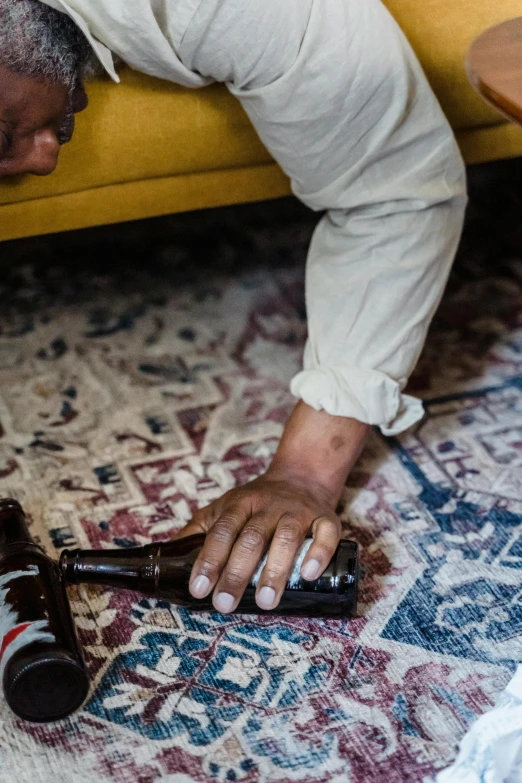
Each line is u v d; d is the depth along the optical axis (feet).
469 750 2.72
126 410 4.56
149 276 5.68
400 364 3.74
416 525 3.81
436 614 3.39
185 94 4.10
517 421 4.41
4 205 4.17
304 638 3.30
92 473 4.15
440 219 3.78
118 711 3.03
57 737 2.94
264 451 4.28
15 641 2.85
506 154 4.89
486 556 3.64
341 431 3.65
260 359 4.94
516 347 4.96
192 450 4.29
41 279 5.63
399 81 3.51
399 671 3.16
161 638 3.31
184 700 3.07
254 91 3.48
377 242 3.71
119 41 3.31
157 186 4.41
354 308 3.70
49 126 3.22
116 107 4.03
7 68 2.93
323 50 3.35
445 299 5.36
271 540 3.24
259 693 3.09
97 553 3.25
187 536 3.31
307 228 6.19
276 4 3.22
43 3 2.97
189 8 3.22
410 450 4.24
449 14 4.31
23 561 3.10
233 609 3.12
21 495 4.02
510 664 3.18
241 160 4.41
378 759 2.86
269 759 2.87
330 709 3.03
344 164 3.69
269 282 5.64
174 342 5.08
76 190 4.24
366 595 3.47
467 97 4.51
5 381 4.76
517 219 6.17
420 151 3.75
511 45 3.03
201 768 2.85
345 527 3.80
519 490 3.99
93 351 5.00
